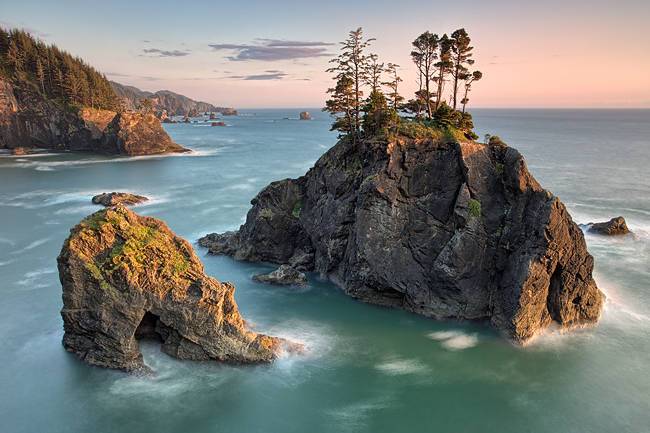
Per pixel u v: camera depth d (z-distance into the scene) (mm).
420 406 34656
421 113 64750
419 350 41469
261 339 39375
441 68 62688
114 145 174375
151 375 36625
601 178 115938
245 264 60750
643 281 55375
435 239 47219
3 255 64562
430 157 48625
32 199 96625
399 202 48469
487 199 46000
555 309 44094
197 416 33156
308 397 35344
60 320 46438
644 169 129625
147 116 177625
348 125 62188
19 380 36531
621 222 71375
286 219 60812
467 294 45156
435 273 45656
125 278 35750
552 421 33312
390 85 64312
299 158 162000
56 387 35688
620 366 39250
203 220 81250
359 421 33219
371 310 48719
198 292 36906
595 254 63562
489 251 45344
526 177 45062
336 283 54812
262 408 34125
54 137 182375
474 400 35375
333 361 39625
